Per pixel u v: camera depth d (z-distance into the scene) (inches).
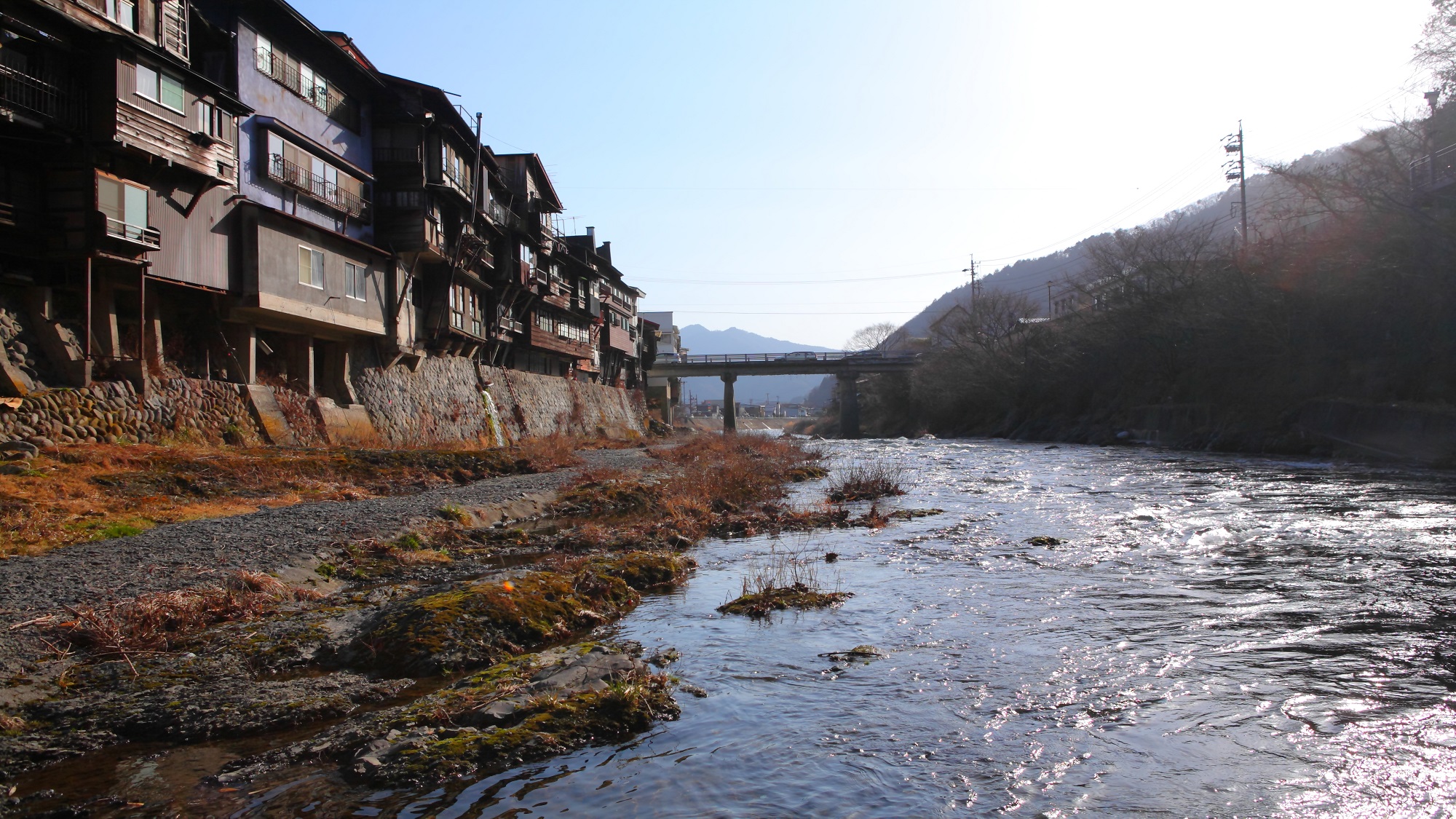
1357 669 267.6
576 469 1163.3
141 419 776.3
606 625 351.9
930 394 3270.2
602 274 2630.4
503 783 194.2
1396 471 961.5
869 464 1359.5
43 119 675.4
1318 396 1325.0
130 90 729.0
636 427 2866.6
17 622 318.3
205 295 903.7
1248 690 250.7
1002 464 1328.7
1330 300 1353.3
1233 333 1561.3
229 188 903.1
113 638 300.7
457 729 221.8
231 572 414.0
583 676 260.5
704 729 228.1
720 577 459.2
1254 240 1994.3
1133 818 174.9
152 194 784.9
